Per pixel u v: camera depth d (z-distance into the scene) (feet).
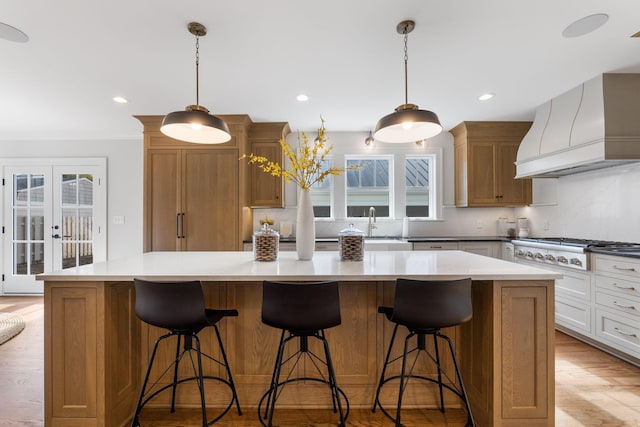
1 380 7.25
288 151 6.89
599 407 6.23
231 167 11.97
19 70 8.25
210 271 5.41
